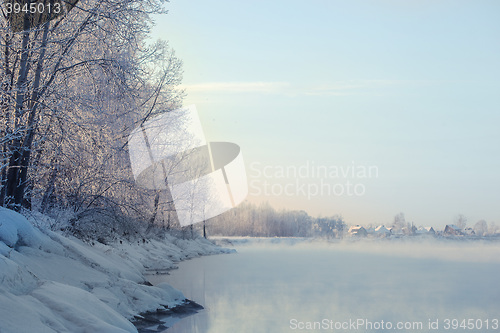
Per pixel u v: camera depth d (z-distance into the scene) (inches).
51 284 465.1
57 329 384.8
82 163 821.9
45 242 597.3
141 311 612.1
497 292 939.3
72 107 730.2
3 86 663.8
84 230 865.5
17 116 658.2
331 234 5354.3
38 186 820.0
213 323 617.3
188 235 2215.8
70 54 741.3
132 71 762.8
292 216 5551.2
